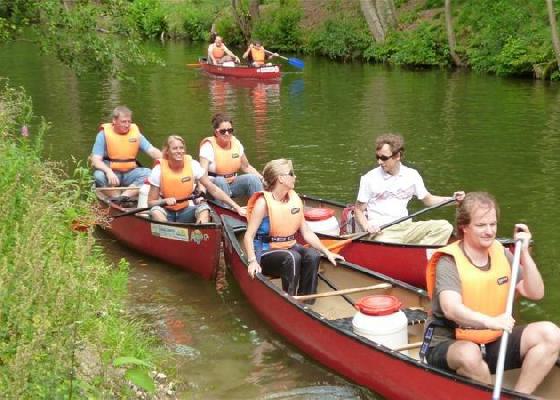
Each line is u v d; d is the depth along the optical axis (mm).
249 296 5781
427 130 11977
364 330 4539
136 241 7082
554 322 5367
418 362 4055
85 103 14844
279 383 4648
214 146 7727
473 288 3801
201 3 33688
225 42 29734
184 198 6844
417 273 6031
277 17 27297
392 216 6340
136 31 9648
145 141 8375
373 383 4461
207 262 6336
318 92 16422
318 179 9250
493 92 15656
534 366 3803
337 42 24125
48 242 4344
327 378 4715
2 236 3969
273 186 5539
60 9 9094
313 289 5504
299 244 6176
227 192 7598
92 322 4273
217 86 17484
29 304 3291
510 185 8805
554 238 6977
